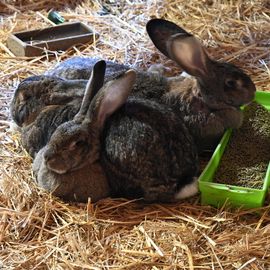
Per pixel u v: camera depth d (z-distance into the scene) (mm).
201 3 2385
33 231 1352
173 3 2395
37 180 1475
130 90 1424
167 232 1321
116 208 1401
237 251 1263
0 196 1438
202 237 1309
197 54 1490
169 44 1489
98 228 1341
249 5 2354
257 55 2062
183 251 1268
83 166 1401
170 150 1395
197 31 2225
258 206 1381
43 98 1529
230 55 2061
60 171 1386
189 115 1535
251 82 1529
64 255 1281
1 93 1892
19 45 2125
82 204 1407
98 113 1397
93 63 1686
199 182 1389
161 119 1413
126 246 1296
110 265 1251
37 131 1516
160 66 1838
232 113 1547
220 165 1502
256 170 1479
